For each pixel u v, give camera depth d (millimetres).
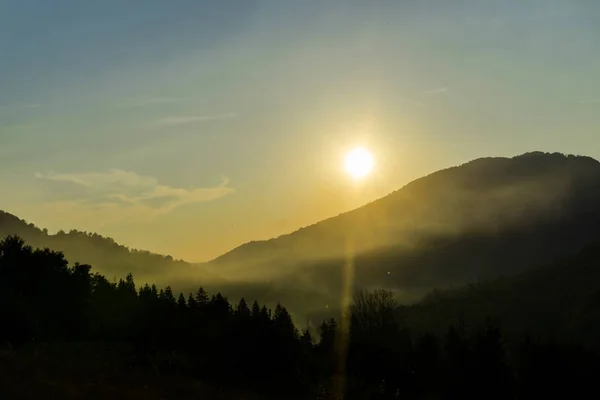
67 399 24203
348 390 38062
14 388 24578
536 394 45094
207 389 32688
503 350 47156
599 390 44656
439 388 46562
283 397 35031
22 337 48969
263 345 39469
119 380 31219
